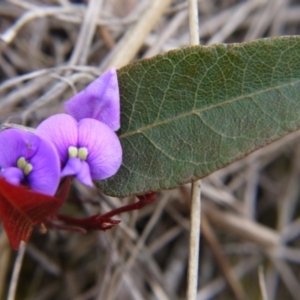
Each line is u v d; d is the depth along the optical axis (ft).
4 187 0.28
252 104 0.32
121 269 0.47
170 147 0.33
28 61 0.54
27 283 0.50
